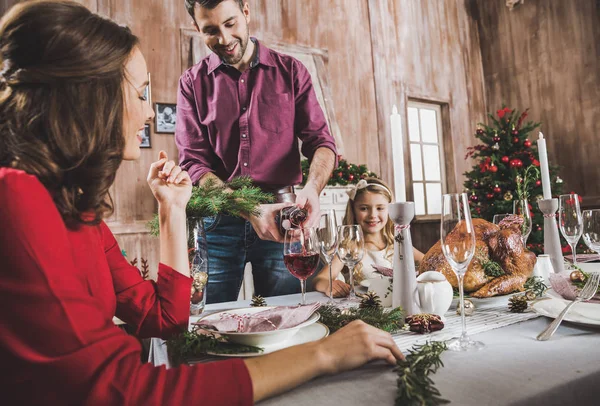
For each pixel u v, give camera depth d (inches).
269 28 166.7
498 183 162.6
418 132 211.3
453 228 28.2
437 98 213.6
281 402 19.1
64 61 19.8
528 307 36.0
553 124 205.3
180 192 35.5
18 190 17.8
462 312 27.8
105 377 17.1
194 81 75.8
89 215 22.2
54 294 17.1
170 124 141.8
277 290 70.2
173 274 33.4
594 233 42.3
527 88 214.5
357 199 95.0
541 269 47.5
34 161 19.2
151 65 140.4
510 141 166.2
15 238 17.0
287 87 75.1
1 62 20.2
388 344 23.0
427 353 22.4
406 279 33.8
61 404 16.9
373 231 94.0
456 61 222.7
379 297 38.4
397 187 34.4
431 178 213.5
